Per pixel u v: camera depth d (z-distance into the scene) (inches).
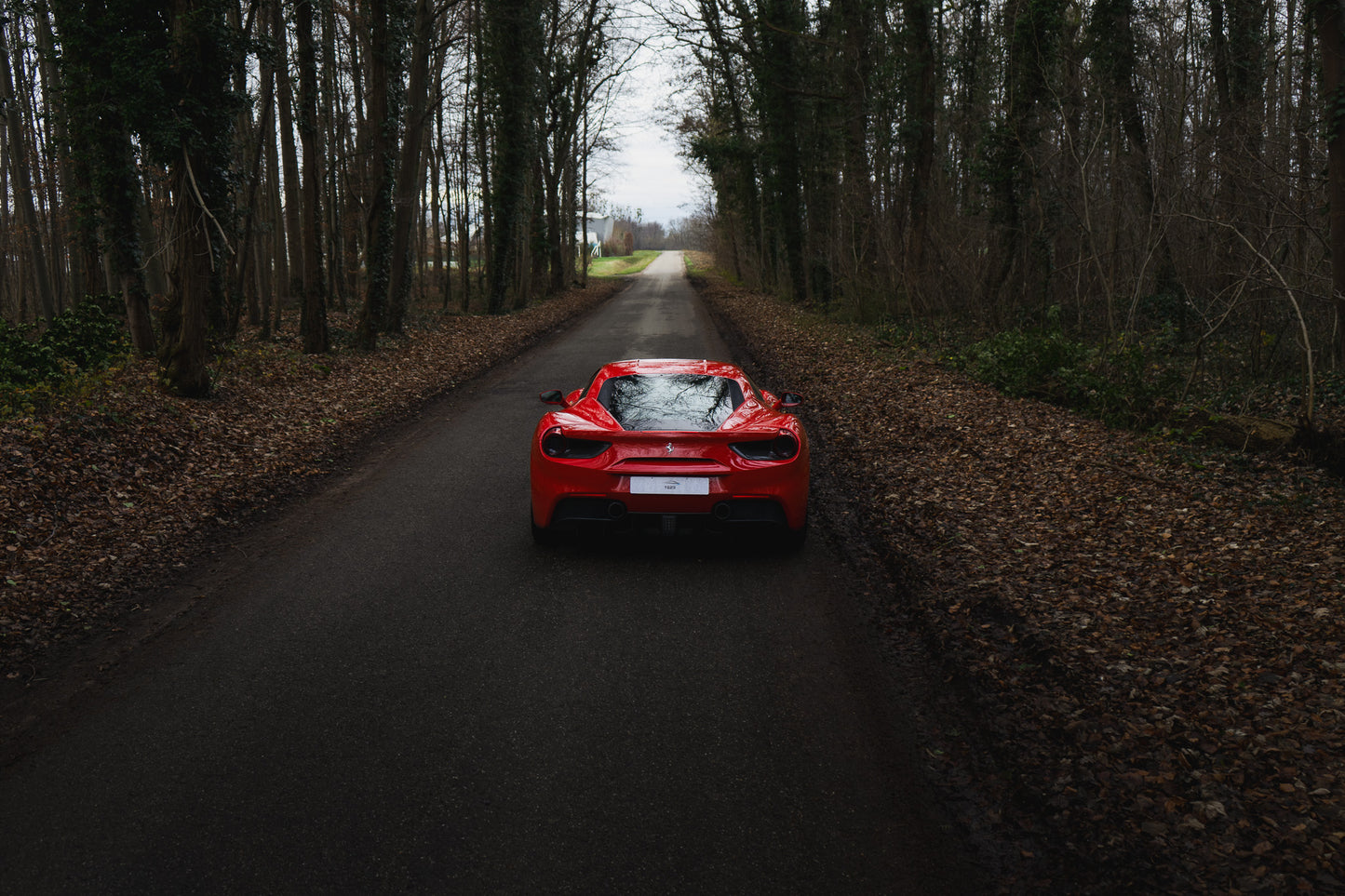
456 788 118.3
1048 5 619.2
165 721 136.2
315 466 326.0
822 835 108.4
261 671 154.6
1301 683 138.6
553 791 117.8
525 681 151.3
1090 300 693.3
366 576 205.6
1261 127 445.4
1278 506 239.3
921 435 349.4
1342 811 105.9
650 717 138.5
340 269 1032.8
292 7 589.6
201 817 110.9
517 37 1090.1
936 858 103.8
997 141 672.4
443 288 1294.3
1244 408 364.2
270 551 224.8
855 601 189.5
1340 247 323.6
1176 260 508.1
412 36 705.0
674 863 102.7
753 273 1908.2
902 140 786.2
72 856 102.7
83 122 488.7
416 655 161.6
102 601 188.5
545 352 749.3
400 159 813.9
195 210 414.6
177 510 255.9
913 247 745.6
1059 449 314.8
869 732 133.8
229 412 398.3
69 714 138.6
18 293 1149.1
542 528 219.6
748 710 141.0
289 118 757.9
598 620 179.2
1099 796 113.6
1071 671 147.6
